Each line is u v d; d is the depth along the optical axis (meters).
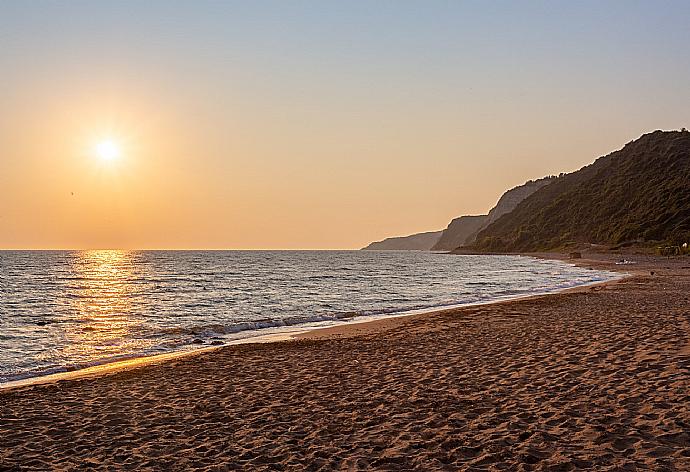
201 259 140.38
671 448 6.49
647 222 112.06
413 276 62.12
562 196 167.75
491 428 7.81
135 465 7.05
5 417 9.38
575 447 6.80
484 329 18.20
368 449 7.29
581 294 30.02
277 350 15.70
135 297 37.19
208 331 20.86
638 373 10.14
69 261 122.38
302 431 8.21
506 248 169.38
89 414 9.53
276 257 165.38
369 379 11.52
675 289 31.86
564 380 10.18
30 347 18.16
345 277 61.12
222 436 8.13
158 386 11.60
